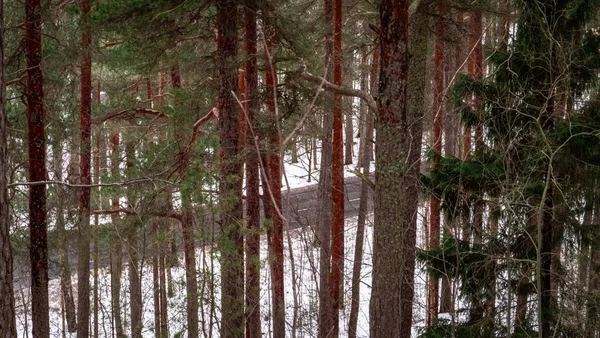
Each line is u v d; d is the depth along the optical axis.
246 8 10.70
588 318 8.68
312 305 12.66
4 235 4.41
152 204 10.88
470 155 9.60
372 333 7.22
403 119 6.95
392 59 6.84
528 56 8.41
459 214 9.26
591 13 8.30
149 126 14.06
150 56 11.66
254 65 11.05
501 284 9.18
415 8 8.11
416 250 9.58
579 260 9.55
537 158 8.22
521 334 8.66
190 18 10.55
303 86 10.58
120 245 12.70
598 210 9.48
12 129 12.42
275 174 11.92
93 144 15.68
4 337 4.42
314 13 16.39
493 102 8.23
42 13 10.95
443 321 9.46
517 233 8.84
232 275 9.82
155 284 16.72
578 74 8.35
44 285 9.94
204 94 11.82
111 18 9.88
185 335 12.30
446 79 17.28
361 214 15.48
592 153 8.25
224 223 9.95
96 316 15.80
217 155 10.38
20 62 12.02
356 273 15.09
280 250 12.09
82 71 12.25
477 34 14.55
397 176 6.98
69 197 13.36
